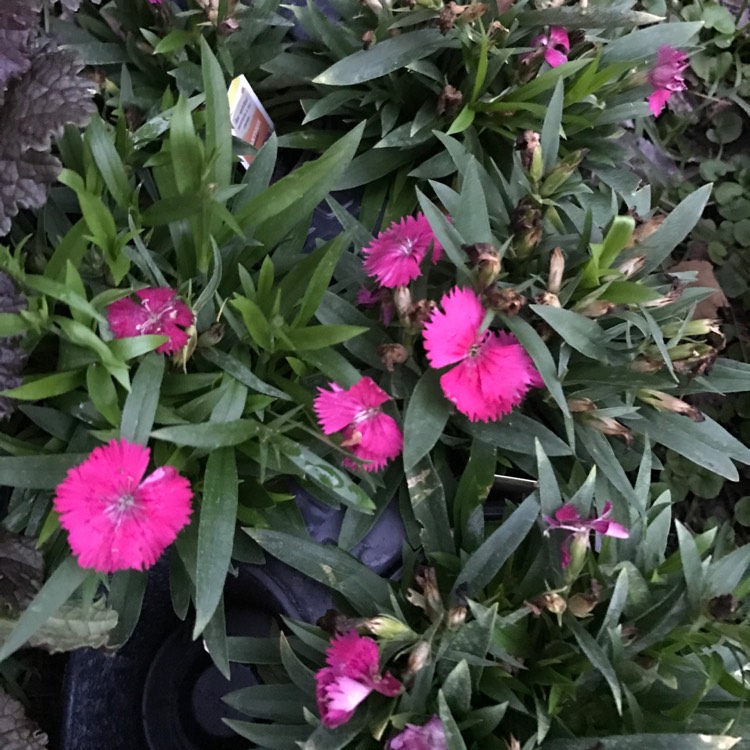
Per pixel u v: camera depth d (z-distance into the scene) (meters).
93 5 0.37
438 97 0.37
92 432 0.26
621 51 0.38
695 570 0.28
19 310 0.26
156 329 0.27
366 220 0.37
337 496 0.30
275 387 0.30
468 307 0.28
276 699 0.29
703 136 0.56
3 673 0.35
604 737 0.26
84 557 0.24
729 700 0.28
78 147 0.30
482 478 0.31
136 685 0.33
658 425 0.33
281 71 0.38
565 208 0.35
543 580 0.30
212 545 0.26
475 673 0.28
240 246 0.31
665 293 0.32
